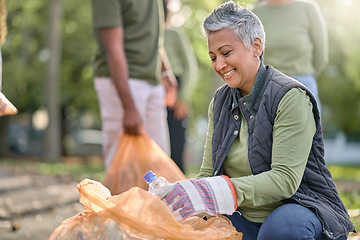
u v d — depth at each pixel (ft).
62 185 40.91
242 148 11.70
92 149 138.41
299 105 10.97
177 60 29.76
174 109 29.14
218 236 9.99
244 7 11.25
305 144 10.95
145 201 9.91
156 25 20.48
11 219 23.88
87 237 9.95
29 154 139.95
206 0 71.41
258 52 11.32
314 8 20.48
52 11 86.17
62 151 121.70
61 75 100.32
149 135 20.77
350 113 91.61
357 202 26.14
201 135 110.93
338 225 10.96
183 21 73.46
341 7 72.08
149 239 9.90
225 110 12.12
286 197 10.93
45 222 23.40
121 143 16.19
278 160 10.87
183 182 10.37
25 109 110.63
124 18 19.62
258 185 10.68
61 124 119.96
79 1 97.40
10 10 94.94
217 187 10.40
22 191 35.91
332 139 146.30
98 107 105.09
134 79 19.74
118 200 10.19
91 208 10.26
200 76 88.84
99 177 49.42
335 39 74.02
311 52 20.71
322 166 11.46
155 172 15.70
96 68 19.92
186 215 10.19
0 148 118.01
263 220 11.96
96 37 19.84
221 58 11.21
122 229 9.96
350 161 145.69
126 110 18.94
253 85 11.39
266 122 11.15
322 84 87.20
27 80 97.86
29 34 98.84
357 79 75.25
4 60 97.50
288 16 20.26
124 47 19.74
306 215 10.77
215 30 11.12
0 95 13.85
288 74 20.17
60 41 90.63
